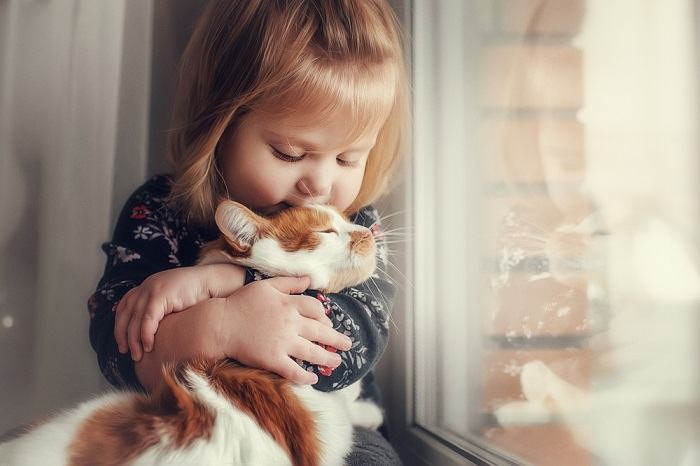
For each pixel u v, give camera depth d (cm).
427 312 118
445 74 116
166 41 128
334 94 93
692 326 64
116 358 89
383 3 108
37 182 120
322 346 88
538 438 82
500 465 85
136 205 109
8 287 118
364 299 97
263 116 94
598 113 75
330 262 95
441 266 117
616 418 70
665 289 66
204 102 100
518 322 90
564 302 79
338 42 96
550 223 83
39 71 120
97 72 121
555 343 81
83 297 119
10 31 118
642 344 68
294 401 81
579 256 77
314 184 97
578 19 79
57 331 118
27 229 119
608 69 74
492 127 99
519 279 90
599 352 73
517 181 91
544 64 85
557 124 82
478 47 104
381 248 110
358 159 101
